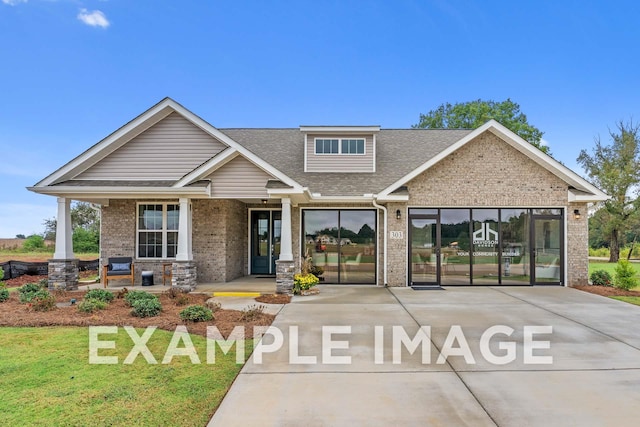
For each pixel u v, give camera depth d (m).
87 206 32.28
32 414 3.73
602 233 31.02
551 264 12.67
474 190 12.50
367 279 12.98
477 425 3.61
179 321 7.30
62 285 11.30
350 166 14.06
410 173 12.23
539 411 3.89
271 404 4.01
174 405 3.95
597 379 4.74
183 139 12.33
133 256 13.02
